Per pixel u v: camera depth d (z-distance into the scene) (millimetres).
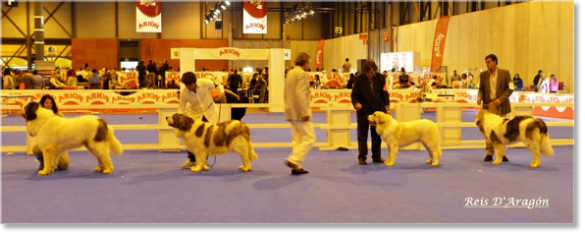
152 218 6031
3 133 16141
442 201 6859
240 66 43594
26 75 25312
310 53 46781
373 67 9750
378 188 7648
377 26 38844
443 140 12023
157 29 28578
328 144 11922
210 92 9414
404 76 24469
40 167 9055
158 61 42969
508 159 10406
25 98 21891
